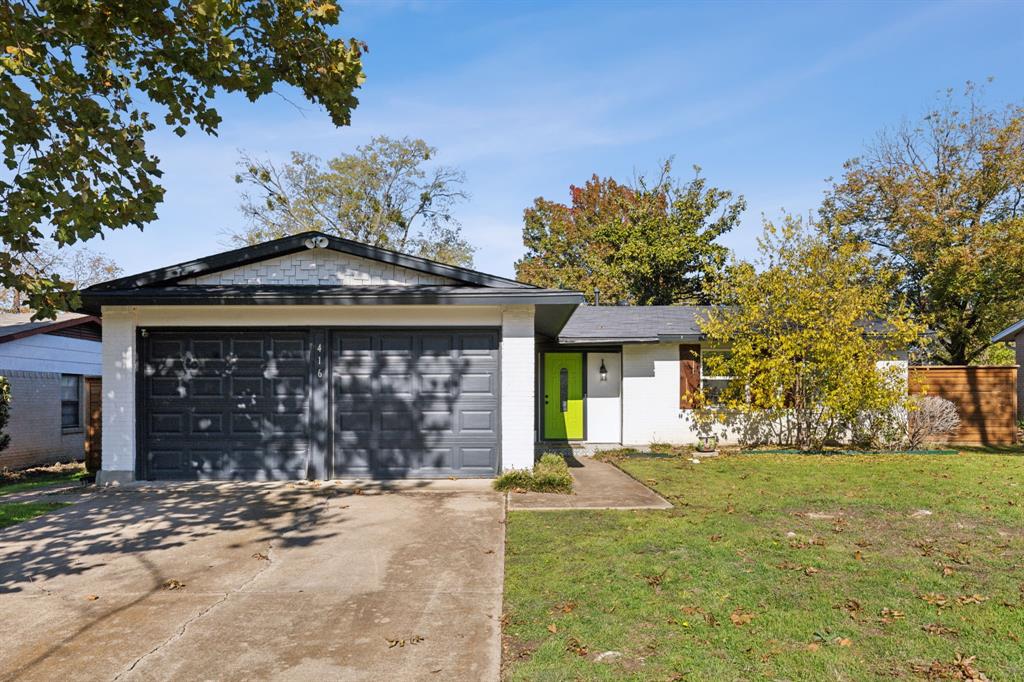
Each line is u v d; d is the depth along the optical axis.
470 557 6.25
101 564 6.13
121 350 10.10
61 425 15.91
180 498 8.98
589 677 3.80
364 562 6.14
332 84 8.16
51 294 7.39
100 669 4.04
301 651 4.28
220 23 7.65
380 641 4.42
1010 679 3.70
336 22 8.20
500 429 10.30
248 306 10.07
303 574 5.82
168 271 10.04
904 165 26.11
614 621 4.61
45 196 7.20
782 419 15.40
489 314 10.38
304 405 10.30
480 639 4.42
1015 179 23.41
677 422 15.89
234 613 4.94
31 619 4.85
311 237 10.11
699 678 3.76
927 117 25.53
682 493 9.26
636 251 33.91
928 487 9.65
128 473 9.98
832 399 13.63
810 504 8.45
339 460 10.28
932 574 5.54
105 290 9.91
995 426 16.12
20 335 14.26
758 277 14.29
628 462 12.74
